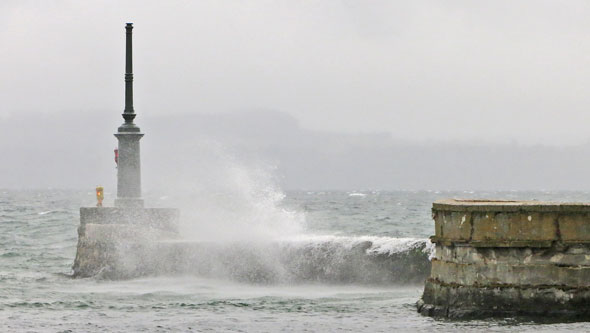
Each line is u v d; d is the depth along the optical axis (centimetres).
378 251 9125
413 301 7800
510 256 6194
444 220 6506
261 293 8788
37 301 8188
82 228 10819
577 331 5822
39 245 15412
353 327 6456
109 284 9694
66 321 6975
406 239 9144
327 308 7519
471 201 6994
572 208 6131
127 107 11400
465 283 6319
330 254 9312
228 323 6812
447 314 6431
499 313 6200
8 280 10106
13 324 6825
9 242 16038
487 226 6228
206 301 8138
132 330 6531
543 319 6116
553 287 6125
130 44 11481
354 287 9100
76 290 9169
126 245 10244
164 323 6838
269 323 6781
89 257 10512
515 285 6175
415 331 6069
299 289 9100
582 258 6138
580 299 6106
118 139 11294
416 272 8925
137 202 11181
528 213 6162
